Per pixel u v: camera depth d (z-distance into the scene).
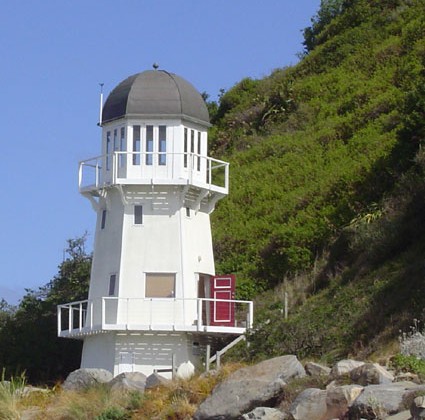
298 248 56.53
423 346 30.28
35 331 53.41
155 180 49.62
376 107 75.12
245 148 82.56
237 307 54.12
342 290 47.47
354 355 38.41
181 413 30.14
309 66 94.50
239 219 66.69
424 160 54.41
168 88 51.03
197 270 50.19
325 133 75.81
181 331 47.91
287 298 50.56
